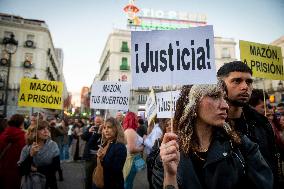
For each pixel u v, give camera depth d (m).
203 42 2.18
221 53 45.22
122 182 4.04
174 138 1.63
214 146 1.75
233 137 1.76
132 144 5.01
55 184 4.52
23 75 41.38
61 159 12.34
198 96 1.82
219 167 1.69
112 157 3.97
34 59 42.28
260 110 3.40
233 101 2.35
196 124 1.85
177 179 1.73
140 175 9.05
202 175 1.74
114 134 4.12
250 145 1.79
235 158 1.71
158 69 2.26
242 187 1.71
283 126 4.59
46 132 4.45
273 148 2.38
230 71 2.36
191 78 2.16
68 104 68.31
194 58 2.18
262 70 4.61
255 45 4.62
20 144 4.71
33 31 42.78
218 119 1.77
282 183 3.04
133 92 39.81
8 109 39.25
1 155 4.63
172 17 44.44
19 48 41.69
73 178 8.60
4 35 41.47
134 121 5.32
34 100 6.13
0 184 4.60
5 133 4.71
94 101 5.98
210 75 2.12
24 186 4.10
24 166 4.13
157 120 6.25
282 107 5.29
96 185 4.00
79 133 12.57
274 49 4.80
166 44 2.27
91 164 4.81
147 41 2.32
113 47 43.03
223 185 1.66
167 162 1.58
